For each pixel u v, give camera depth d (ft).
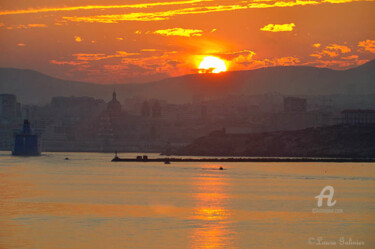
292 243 512.22
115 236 536.83
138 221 619.26
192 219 634.84
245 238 529.86
